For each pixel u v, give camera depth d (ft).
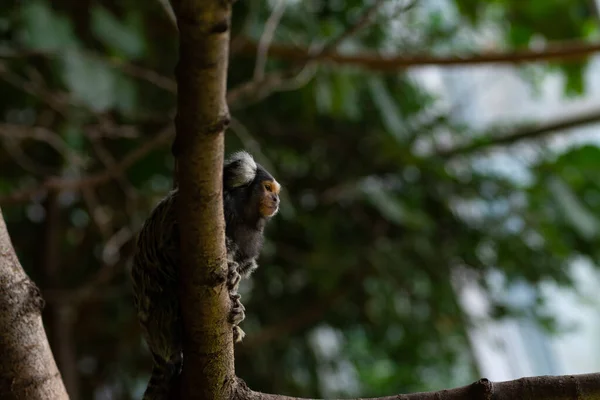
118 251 27.45
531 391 10.02
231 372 10.13
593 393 9.96
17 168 29.91
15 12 23.49
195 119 7.79
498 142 31.58
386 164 30.50
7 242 10.38
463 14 30.78
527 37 32.27
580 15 31.24
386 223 30.89
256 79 21.06
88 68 21.66
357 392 37.81
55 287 28.25
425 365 36.70
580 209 30.01
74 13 26.40
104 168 28.55
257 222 12.78
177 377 11.72
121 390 33.65
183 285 9.27
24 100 27.32
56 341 26.99
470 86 44.21
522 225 31.40
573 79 32.01
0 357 9.97
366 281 30.83
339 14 29.94
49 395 10.17
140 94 27.99
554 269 32.07
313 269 29.58
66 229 31.96
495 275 33.58
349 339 37.06
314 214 30.60
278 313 31.60
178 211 8.72
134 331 30.55
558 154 30.86
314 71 25.04
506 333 44.55
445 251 31.40
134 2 25.70
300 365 33.71
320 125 31.19
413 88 31.68
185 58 7.38
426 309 33.14
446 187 31.24
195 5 6.95
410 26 31.73
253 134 29.40
